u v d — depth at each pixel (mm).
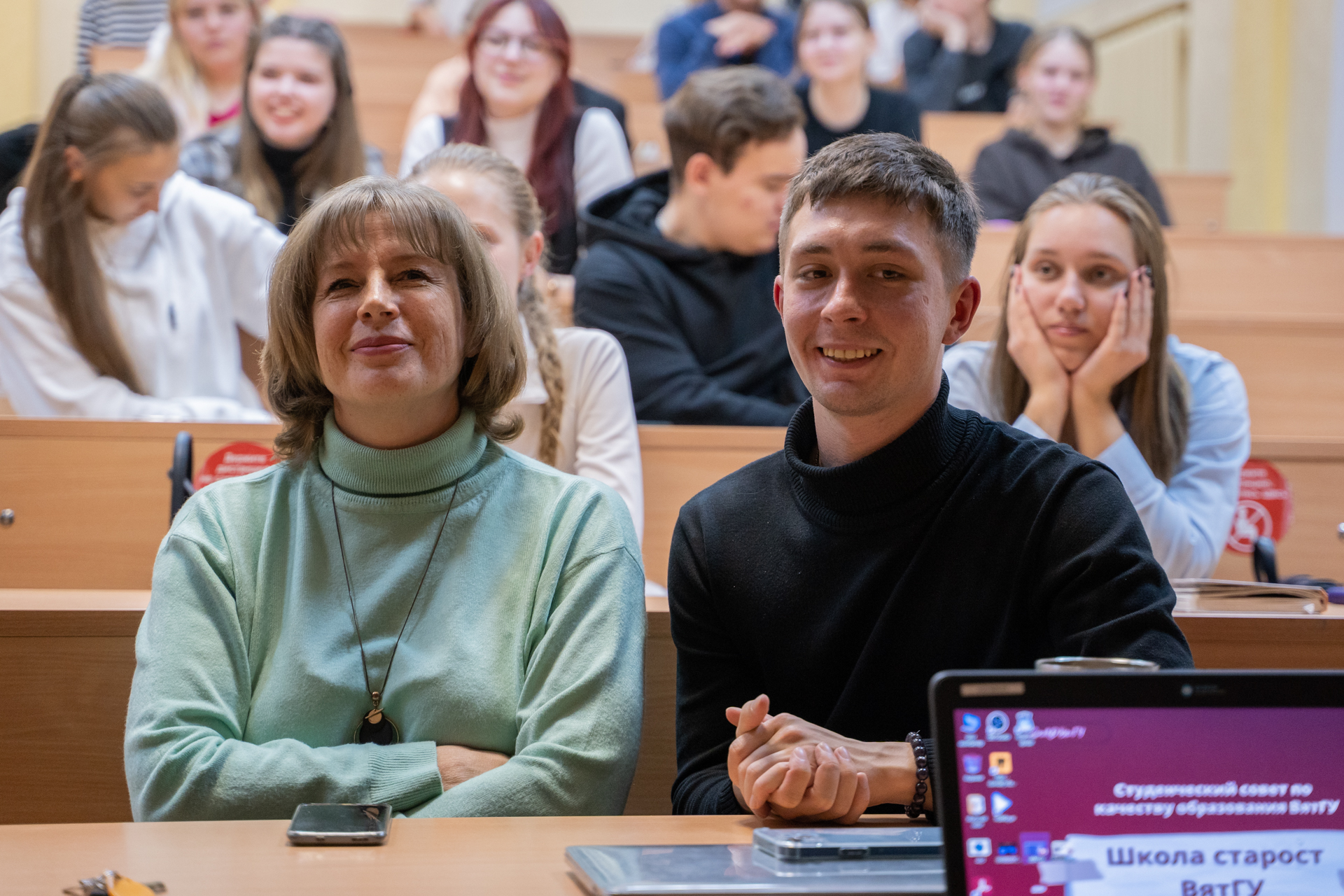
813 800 842
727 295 2086
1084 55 3326
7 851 756
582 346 1686
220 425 1577
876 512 1040
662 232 2186
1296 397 2182
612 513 1127
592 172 2742
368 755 969
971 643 1015
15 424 1549
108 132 1911
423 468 1104
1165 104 4770
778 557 1069
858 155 1026
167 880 692
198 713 990
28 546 1548
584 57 4582
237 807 934
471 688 1028
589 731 999
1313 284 2783
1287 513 1731
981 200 3273
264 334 2133
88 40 3869
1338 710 674
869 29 3076
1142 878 642
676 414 1997
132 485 1566
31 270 1923
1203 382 1735
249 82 2492
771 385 2111
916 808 876
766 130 2037
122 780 1207
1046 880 635
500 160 1660
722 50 3854
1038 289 1671
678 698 1113
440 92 3102
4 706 1193
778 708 1063
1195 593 1374
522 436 1646
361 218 1091
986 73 4266
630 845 777
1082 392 1624
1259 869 648
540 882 706
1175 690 669
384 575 1078
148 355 1994
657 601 1349
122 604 1251
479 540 1102
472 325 1139
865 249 1002
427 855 762
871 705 1021
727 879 683
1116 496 1027
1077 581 985
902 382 1014
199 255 2076
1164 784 656
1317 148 4012
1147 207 1679
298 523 1105
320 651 1042
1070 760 652
